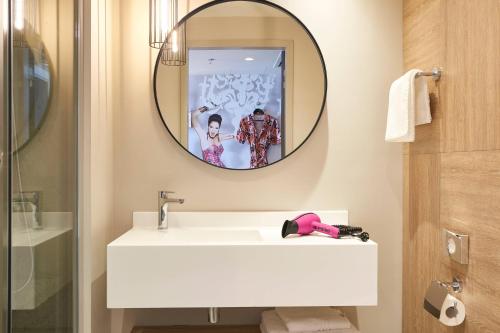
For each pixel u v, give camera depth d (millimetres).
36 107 1288
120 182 2039
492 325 1361
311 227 1777
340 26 2076
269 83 2039
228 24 2027
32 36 1259
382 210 2082
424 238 1860
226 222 2025
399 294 2072
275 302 1597
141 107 2039
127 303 1572
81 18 1651
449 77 1644
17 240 1172
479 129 1438
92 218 1704
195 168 2051
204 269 1584
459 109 1569
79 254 1668
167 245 1578
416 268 1938
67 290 1555
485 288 1402
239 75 2031
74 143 1616
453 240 1562
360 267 1611
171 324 2029
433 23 1770
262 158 2039
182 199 1975
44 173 1348
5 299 1104
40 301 1323
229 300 1589
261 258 1595
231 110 2031
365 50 2080
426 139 1848
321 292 1605
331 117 2074
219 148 2031
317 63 2049
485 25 1395
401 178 2078
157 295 1578
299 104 2045
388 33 2066
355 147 2082
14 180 1155
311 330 1725
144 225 2025
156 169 2045
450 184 1641
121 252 1571
